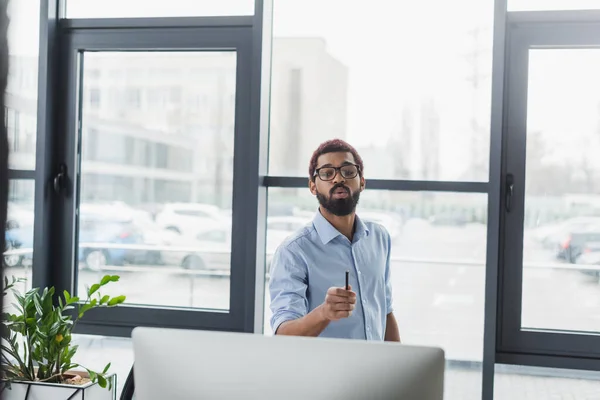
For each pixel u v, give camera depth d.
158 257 3.22
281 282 2.13
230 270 3.14
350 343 1.18
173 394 1.22
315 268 2.17
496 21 2.81
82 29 3.23
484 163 2.91
